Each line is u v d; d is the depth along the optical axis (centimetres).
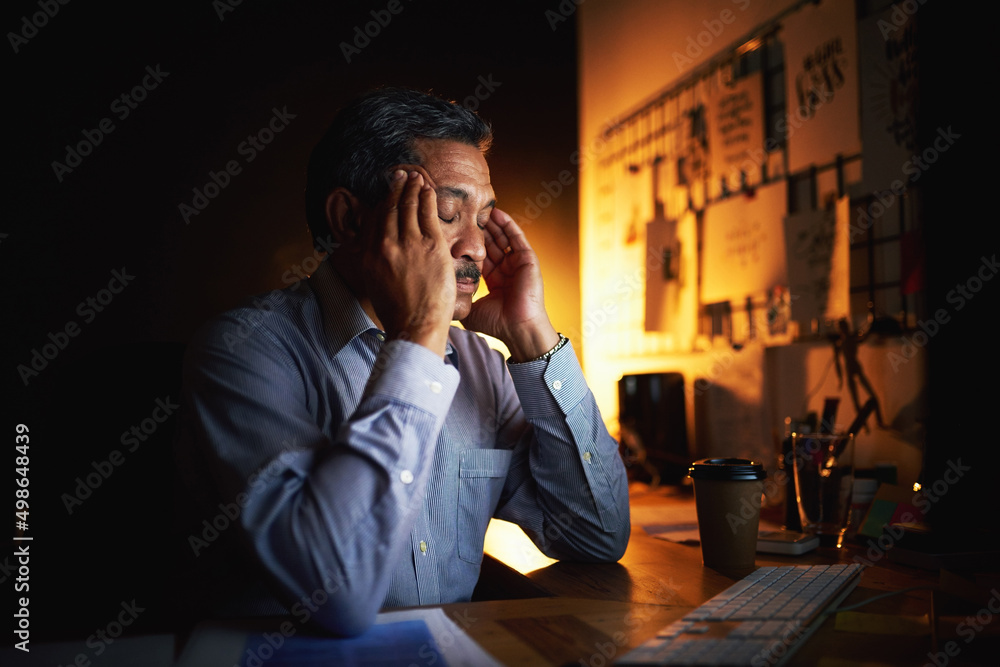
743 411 173
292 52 230
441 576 103
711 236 185
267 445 83
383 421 78
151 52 218
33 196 209
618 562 108
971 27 112
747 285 172
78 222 211
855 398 139
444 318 86
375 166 102
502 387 123
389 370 81
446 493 104
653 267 208
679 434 190
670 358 203
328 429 98
